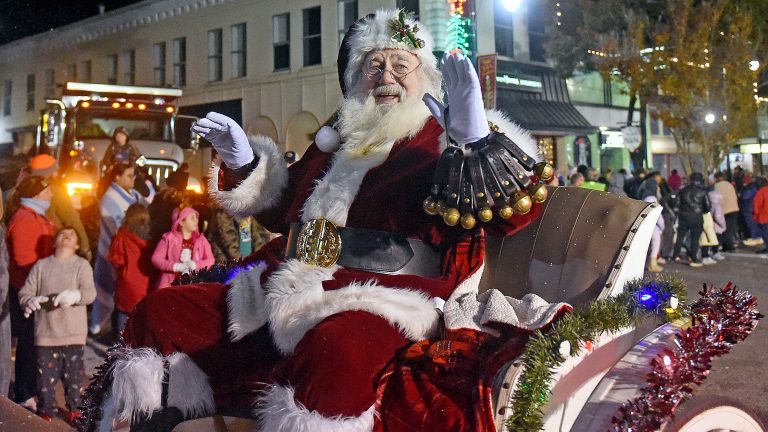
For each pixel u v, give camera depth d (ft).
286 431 6.81
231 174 9.79
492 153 8.01
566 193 8.85
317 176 9.52
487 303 7.97
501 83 66.33
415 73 9.53
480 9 64.03
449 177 8.15
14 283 17.89
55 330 16.85
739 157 89.66
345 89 10.16
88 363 21.08
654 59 66.44
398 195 8.71
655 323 8.57
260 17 71.92
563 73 70.69
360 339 7.23
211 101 76.84
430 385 7.13
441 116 8.41
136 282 20.71
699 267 41.83
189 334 8.36
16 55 106.83
